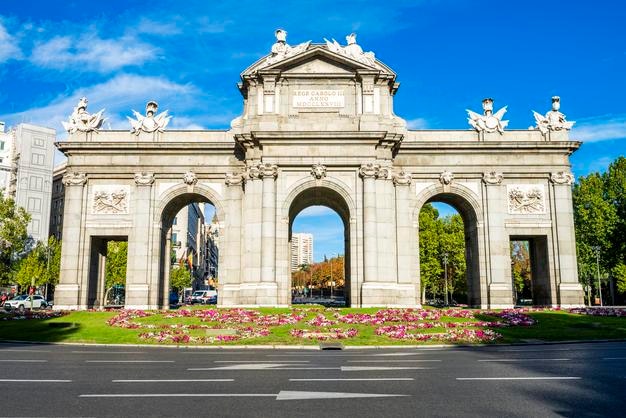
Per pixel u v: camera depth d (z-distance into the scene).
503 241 50.78
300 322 36.84
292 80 49.94
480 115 52.78
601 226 81.94
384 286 46.47
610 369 18.41
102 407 12.07
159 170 51.66
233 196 50.81
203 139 52.28
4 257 86.00
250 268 46.97
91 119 53.00
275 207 47.78
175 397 13.27
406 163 51.66
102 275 54.19
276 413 11.48
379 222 47.72
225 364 20.61
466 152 51.75
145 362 21.34
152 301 50.00
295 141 48.16
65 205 51.53
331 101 49.69
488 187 51.34
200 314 40.34
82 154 51.94
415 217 51.09
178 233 142.75
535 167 51.84
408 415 11.30
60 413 11.47
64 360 22.00
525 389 14.41
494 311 43.03
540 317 40.31
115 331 34.34
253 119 49.53
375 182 48.22
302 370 18.58
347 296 53.75
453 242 92.94
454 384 15.29
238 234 50.09
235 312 40.72
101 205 51.44
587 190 85.62
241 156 51.47
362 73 49.19
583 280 92.56
